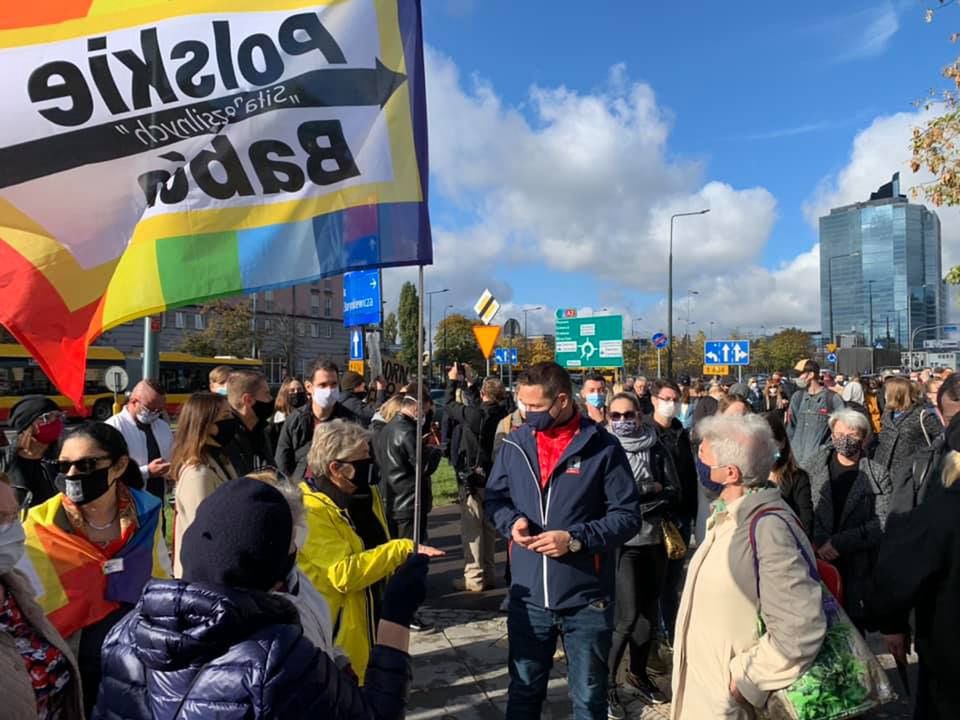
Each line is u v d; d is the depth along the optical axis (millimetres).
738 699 2385
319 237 2768
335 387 5781
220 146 2635
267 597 1425
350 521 2977
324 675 1389
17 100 2363
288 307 61156
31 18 2406
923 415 5598
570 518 2971
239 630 1340
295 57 2781
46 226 2369
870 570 3990
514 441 3193
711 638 2451
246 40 2699
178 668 1321
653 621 4082
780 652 2248
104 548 2551
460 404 6926
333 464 2922
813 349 68750
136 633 1358
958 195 9445
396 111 2920
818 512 4121
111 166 2473
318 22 2826
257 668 1300
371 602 2967
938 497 2555
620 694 4156
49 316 2338
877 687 2279
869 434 4121
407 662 1760
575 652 2963
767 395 15500
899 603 2572
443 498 10688
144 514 2666
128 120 2506
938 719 2559
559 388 3096
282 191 2738
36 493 3859
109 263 2445
